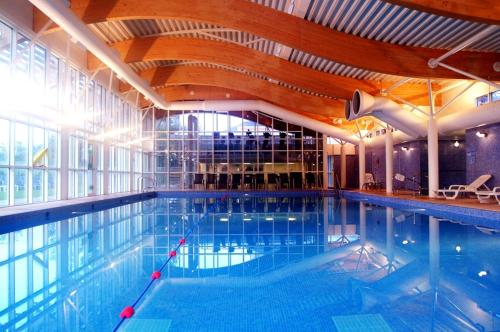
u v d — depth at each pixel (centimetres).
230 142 2586
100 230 931
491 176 1412
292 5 1062
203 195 2312
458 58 1109
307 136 2594
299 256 639
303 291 450
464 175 1983
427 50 1109
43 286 473
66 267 568
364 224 1005
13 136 1113
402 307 393
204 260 615
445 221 1034
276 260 611
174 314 382
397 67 1097
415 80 1523
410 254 638
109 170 1953
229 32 1412
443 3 689
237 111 2595
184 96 2305
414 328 340
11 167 1112
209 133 2583
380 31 1036
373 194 1819
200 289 462
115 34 1387
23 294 443
